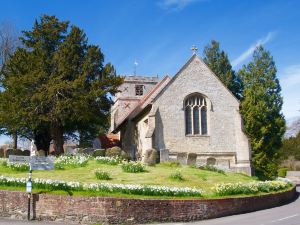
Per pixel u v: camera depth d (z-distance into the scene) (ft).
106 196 60.54
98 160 102.32
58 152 139.23
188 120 136.36
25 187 64.34
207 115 137.49
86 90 135.64
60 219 58.65
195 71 139.33
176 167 104.06
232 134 137.08
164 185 77.15
